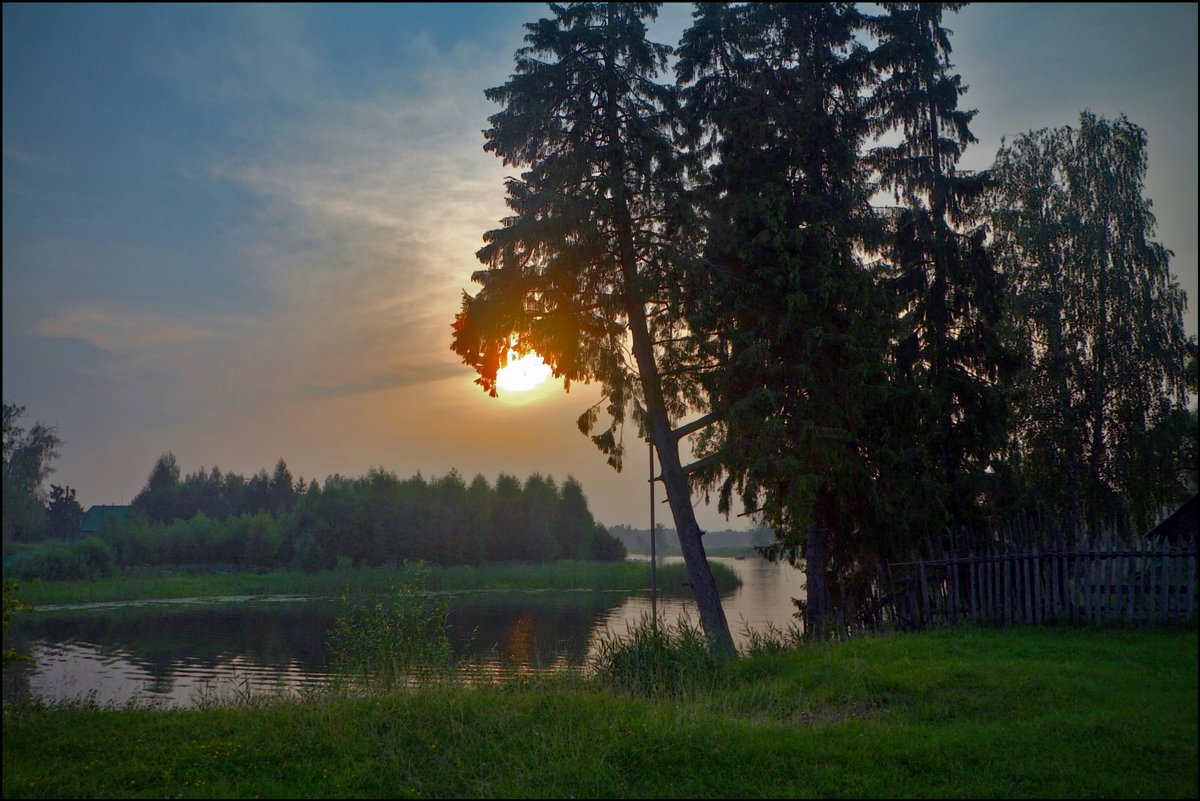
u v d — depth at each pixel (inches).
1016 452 1090.7
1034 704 397.1
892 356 791.1
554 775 345.4
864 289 739.4
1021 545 625.0
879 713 418.9
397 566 3048.7
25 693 701.9
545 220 751.1
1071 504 1074.7
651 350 815.7
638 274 787.4
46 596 2235.5
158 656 1138.0
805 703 455.8
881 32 839.7
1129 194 1189.1
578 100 796.0
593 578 2773.1
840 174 808.3
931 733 370.6
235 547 3282.5
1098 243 1170.6
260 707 491.2
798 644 701.3
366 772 352.2
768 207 753.6
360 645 623.2
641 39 808.3
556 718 418.3
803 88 810.2
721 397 786.8
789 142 793.6
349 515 3245.6
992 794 305.9
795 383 749.9
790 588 2399.1
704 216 780.6
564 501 4335.6
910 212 842.2
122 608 1996.8
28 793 325.1
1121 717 362.0
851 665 517.7
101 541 2854.3
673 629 641.0
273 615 1808.6
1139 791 296.8
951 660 491.2
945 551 687.1
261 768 363.3
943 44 852.6
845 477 736.3
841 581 804.6
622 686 555.2
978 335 807.1
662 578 2768.2
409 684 551.2
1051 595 596.7
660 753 364.8
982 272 809.5
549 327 792.3
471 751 378.0
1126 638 516.7
